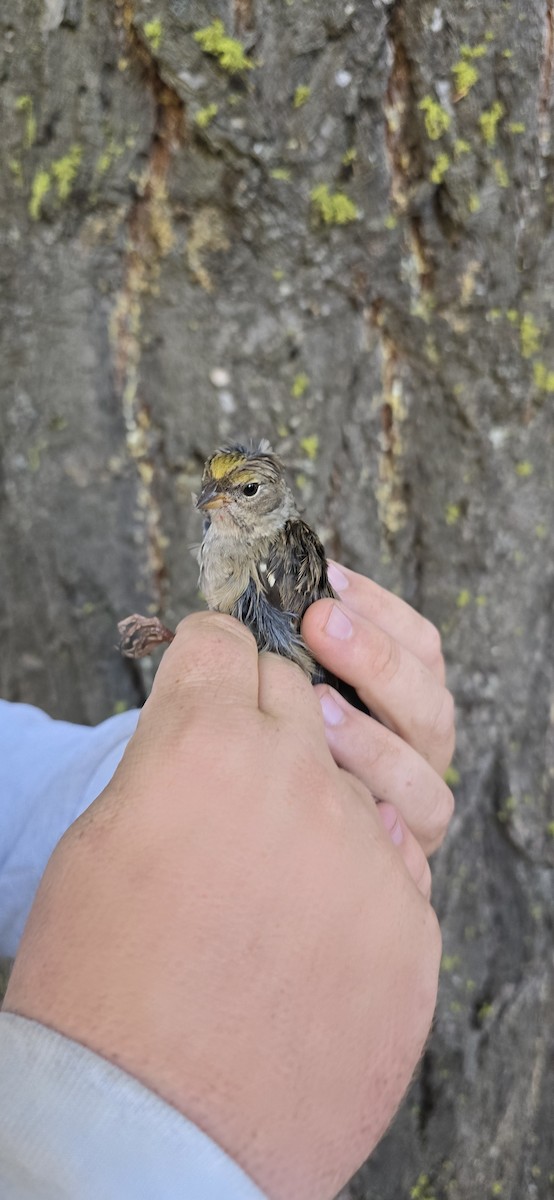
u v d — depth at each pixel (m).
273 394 0.42
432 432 0.43
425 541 0.44
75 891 0.22
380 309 0.42
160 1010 0.21
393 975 0.24
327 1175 0.22
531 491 0.44
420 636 0.39
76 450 0.43
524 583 0.45
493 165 0.39
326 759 0.25
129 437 0.43
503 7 0.37
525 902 0.47
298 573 0.38
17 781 0.37
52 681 0.46
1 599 0.45
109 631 0.45
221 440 0.43
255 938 0.22
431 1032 0.46
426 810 0.34
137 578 0.45
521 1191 0.48
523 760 0.46
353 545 0.44
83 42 0.38
